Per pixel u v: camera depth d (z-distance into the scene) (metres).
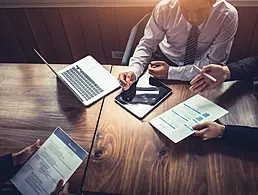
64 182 1.08
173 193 1.03
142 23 1.75
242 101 1.30
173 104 1.32
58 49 2.42
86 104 1.34
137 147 1.17
